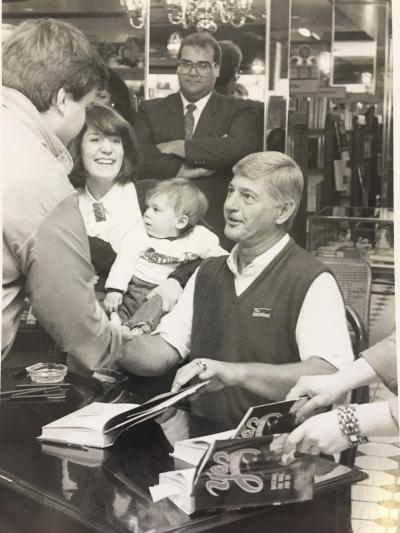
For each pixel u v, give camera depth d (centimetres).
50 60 320
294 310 304
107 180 334
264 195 312
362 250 311
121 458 215
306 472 195
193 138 323
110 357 324
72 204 315
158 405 236
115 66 327
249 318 310
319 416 207
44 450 221
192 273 325
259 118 321
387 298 307
